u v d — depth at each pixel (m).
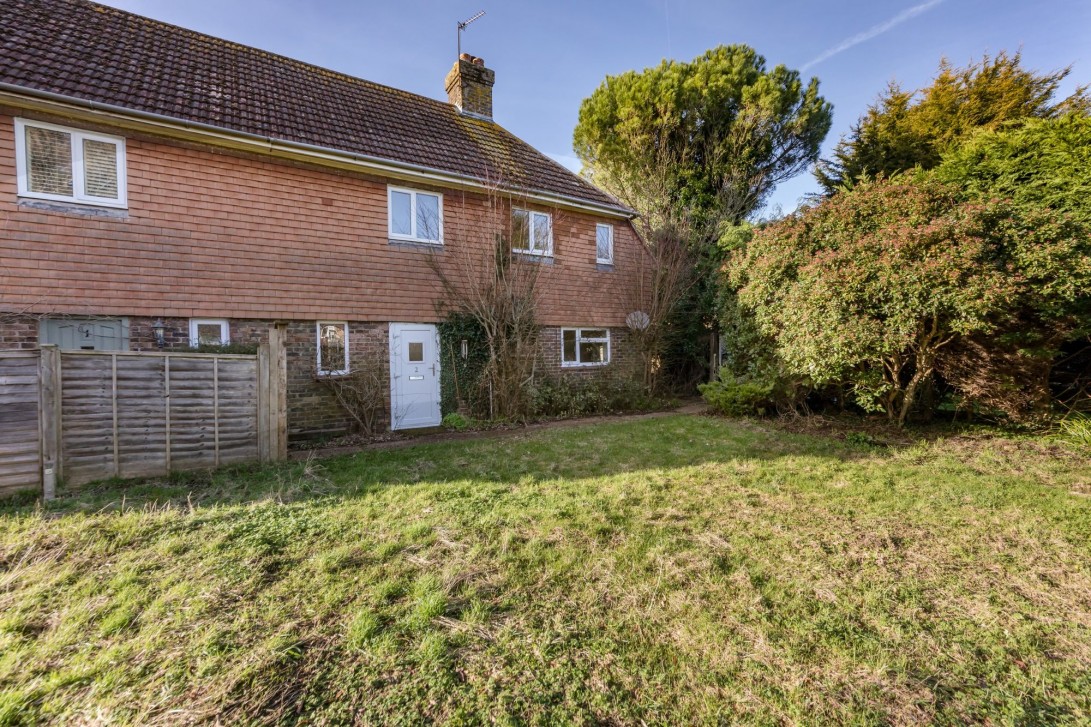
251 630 2.50
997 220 6.11
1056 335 6.80
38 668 2.20
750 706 2.07
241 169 7.70
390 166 8.76
